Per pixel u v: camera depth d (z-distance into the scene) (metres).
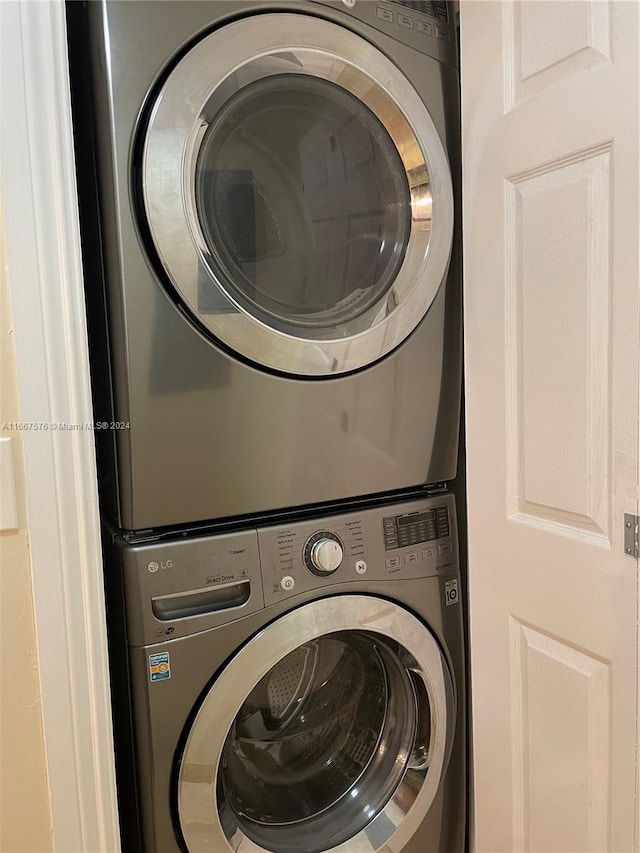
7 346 0.78
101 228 0.88
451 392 1.17
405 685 1.20
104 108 0.85
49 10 0.77
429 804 1.19
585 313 0.89
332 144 1.03
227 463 0.96
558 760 1.00
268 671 1.05
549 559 0.98
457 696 1.23
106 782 0.87
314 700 1.17
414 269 1.10
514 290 1.01
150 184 0.86
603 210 0.86
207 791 0.97
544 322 0.96
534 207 0.96
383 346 1.08
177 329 0.90
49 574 0.82
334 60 0.98
